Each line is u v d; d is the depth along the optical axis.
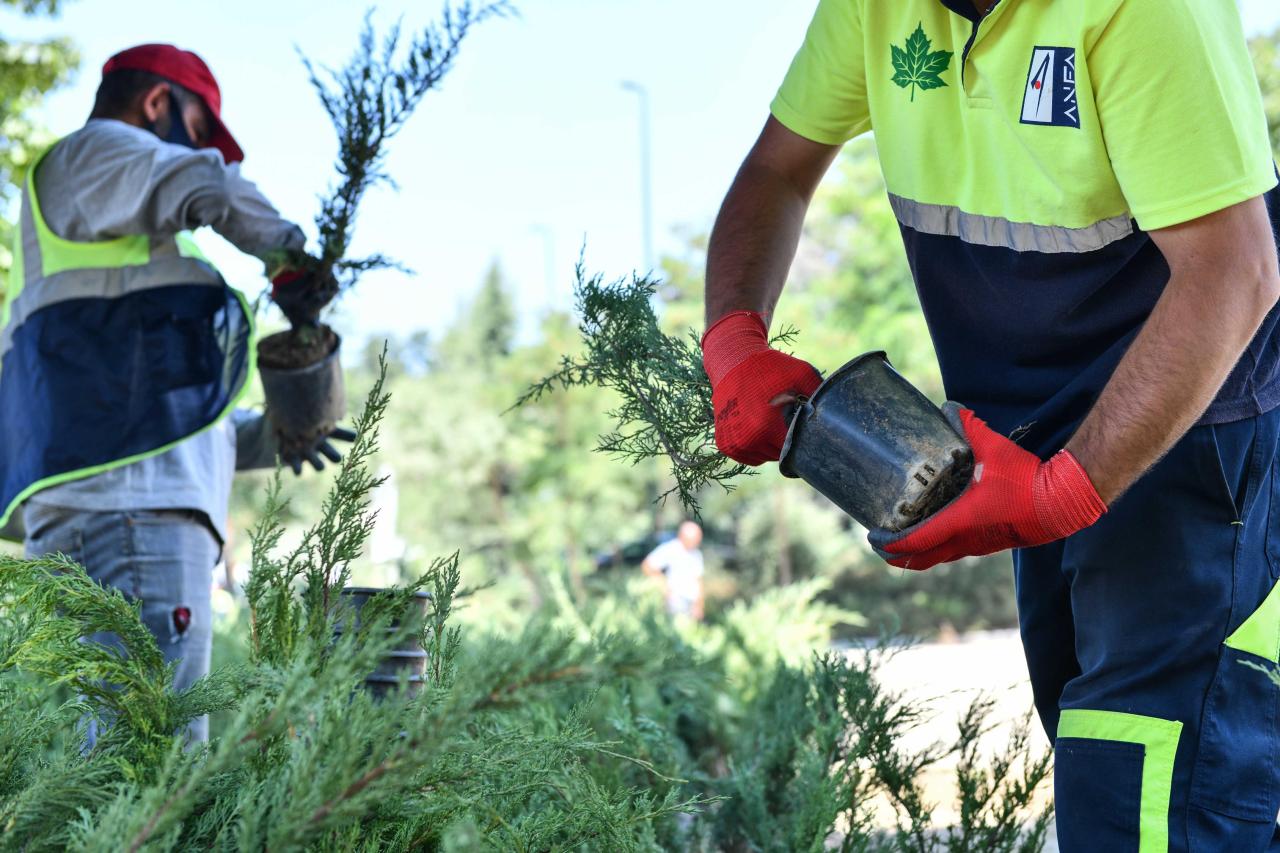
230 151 3.37
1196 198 1.74
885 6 2.16
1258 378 1.99
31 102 9.13
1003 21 1.94
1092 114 1.86
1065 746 1.98
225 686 1.67
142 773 1.48
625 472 30.95
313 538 1.75
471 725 1.74
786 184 2.46
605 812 1.68
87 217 2.96
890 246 25.61
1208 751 1.89
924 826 2.62
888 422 1.87
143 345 2.95
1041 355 2.13
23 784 1.54
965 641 23.50
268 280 3.00
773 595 6.39
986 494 1.78
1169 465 1.95
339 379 3.23
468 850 1.38
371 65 2.88
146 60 3.19
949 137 2.13
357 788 1.21
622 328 2.47
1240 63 1.82
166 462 2.95
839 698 2.80
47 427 2.88
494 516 31.77
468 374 34.41
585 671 1.19
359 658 1.32
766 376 2.06
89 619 1.64
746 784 2.95
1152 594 1.94
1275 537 2.01
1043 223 2.00
